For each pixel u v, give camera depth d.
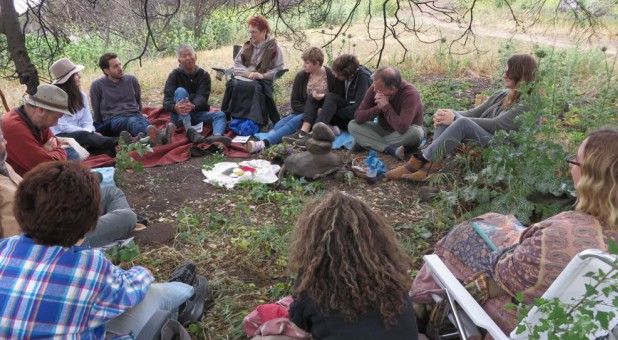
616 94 5.12
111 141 5.48
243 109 6.15
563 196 3.86
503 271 2.12
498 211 3.78
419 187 4.64
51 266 1.98
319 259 1.81
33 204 2.00
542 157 3.80
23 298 1.93
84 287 2.01
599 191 1.95
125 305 2.22
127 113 6.01
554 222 2.04
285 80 8.85
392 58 9.74
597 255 1.69
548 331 1.79
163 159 5.39
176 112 5.98
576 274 1.80
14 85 9.42
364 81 5.70
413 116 5.11
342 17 13.17
